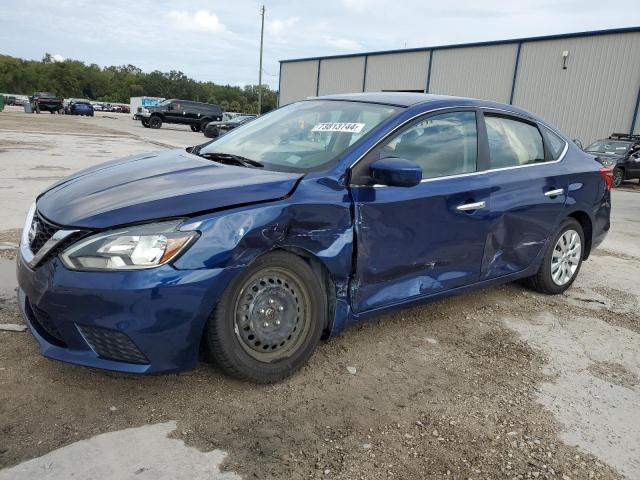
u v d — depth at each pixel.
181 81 137.00
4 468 2.20
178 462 2.31
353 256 3.13
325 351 3.44
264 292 2.84
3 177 9.51
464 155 3.81
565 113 25.14
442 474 2.38
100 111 83.62
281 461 2.38
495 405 2.97
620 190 16.11
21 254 2.85
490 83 28.47
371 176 3.14
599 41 23.62
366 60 36.16
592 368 3.51
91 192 2.90
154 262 2.49
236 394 2.85
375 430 2.66
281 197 2.84
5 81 121.25
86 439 2.41
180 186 2.86
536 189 4.26
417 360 3.43
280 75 44.56
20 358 3.03
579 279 5.48
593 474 2.46
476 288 4.01
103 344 2.56
